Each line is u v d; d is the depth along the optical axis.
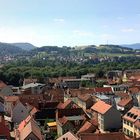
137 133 120.69
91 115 152.12
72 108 144.75
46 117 148.00
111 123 137.12
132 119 126.56
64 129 122.69
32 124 107.19
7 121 147.25
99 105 148.38
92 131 114.75
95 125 126.00
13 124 147.75
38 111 148.62
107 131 134.25
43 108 155.75
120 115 138.12
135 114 127.56
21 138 99.50
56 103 162.75
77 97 187.62
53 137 125.56
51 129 133.75
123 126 134.12
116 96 182.25
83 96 179.88
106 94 192.75
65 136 103.38
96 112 144.88
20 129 112.44
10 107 166.62
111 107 137.38
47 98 195.88
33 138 97.19
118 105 164.75
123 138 92.12
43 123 145.50
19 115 151.25
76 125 124.44
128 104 159.62
